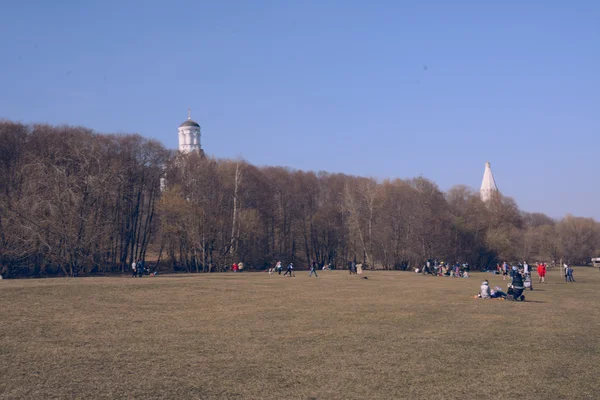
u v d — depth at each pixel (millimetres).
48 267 76938
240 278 59344
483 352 20344
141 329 24609
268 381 16000
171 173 99938
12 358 18422
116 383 15531
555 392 15281
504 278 68000
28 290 36531
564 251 130250
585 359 19391
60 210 68500
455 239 106562
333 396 14625
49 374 16422
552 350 20859
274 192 115500
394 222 104688
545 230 136500
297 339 22500
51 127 86750
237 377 16391
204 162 99812
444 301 37250
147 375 16469
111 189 77875
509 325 26797
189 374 16656
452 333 24281
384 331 24609
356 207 106625
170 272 89125
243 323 26625
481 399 14555
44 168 71562
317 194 125875
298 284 51156
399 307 33438
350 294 41906
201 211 90125
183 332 23922
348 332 24266
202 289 42156
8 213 68062
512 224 119812
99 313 29453
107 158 85562
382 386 15625
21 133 82000
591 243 136500
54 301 33344
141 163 96188
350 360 18797
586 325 27219
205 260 93938
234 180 99625
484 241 109562
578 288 53219
